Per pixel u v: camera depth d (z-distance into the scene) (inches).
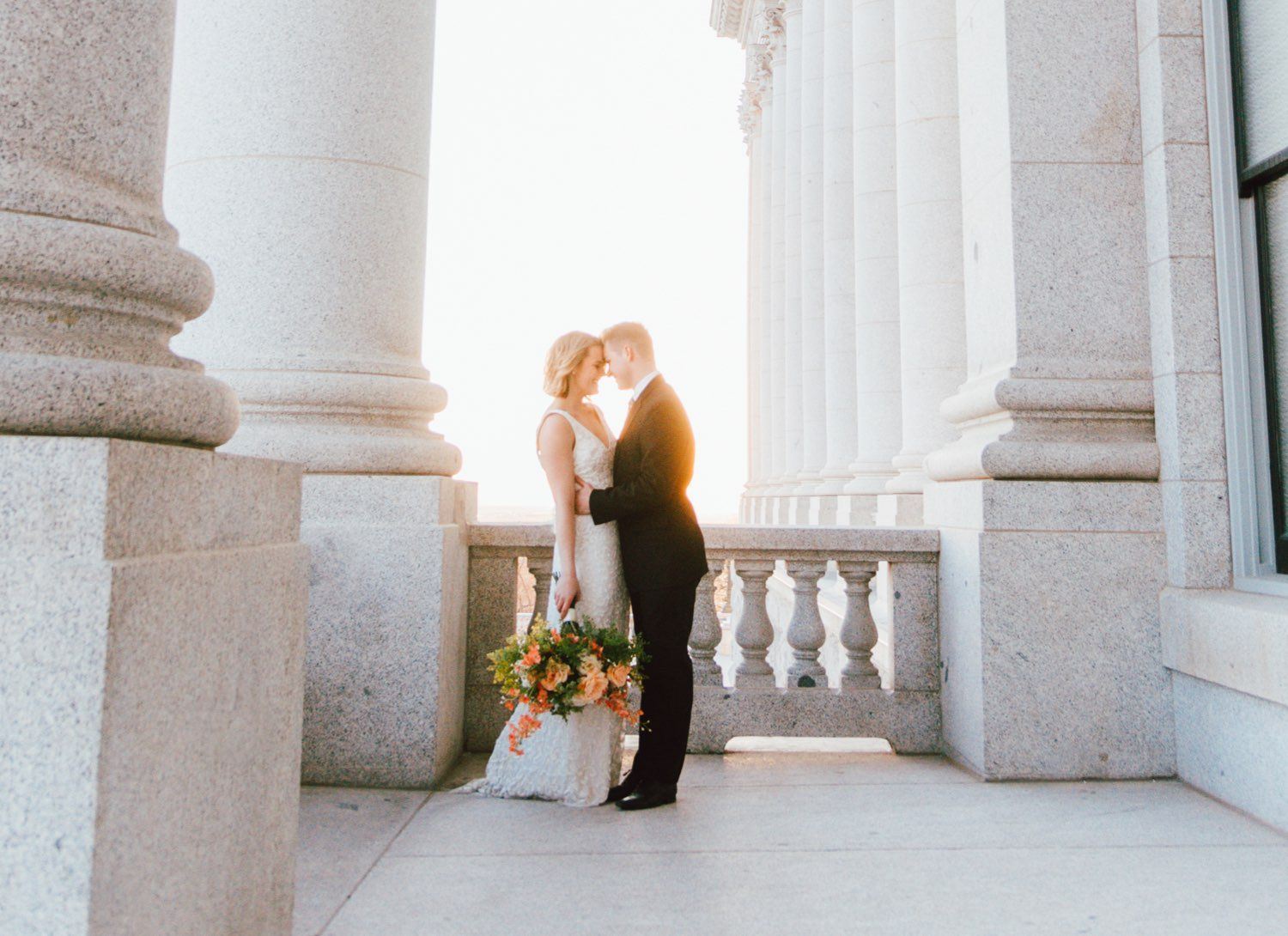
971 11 258.2
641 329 204.8
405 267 235.6
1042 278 227.5
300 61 223.9
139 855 78.7
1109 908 141.0
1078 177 229.0
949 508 241.8
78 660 73.9
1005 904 142.3
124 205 94.1
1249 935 131.2
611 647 188.7
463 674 240.5
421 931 132.3
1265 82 208.4
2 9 87.2
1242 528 210.2
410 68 237.5
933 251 469.4
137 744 78.1
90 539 75.5
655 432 193.3
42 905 72.2
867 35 621.0
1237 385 212.7
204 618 89.5
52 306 88.0
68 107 90.4
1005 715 215.6
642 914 138.5
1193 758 207.3
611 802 198.8
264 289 220.2
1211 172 219.0
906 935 131.0
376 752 209.3
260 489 107.2
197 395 94.3
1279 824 177.8
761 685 252.2
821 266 908.6
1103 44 231.1
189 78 226.7
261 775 104.0
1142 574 217.9
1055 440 224.4
